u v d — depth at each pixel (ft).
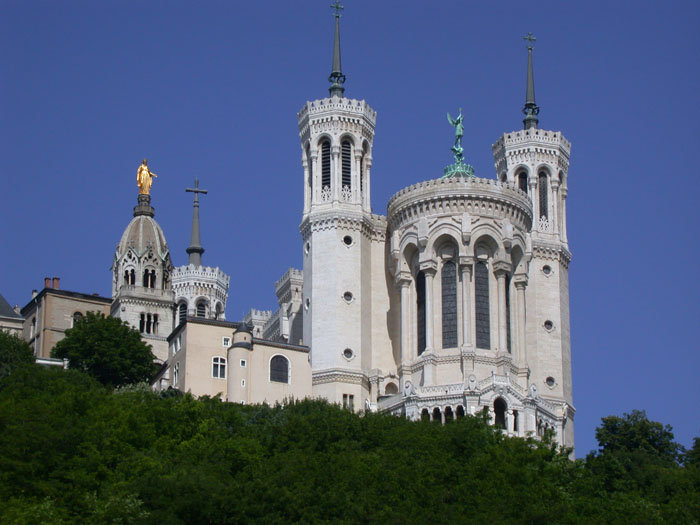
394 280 559.38
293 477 398.62
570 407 572.51
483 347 533.55
